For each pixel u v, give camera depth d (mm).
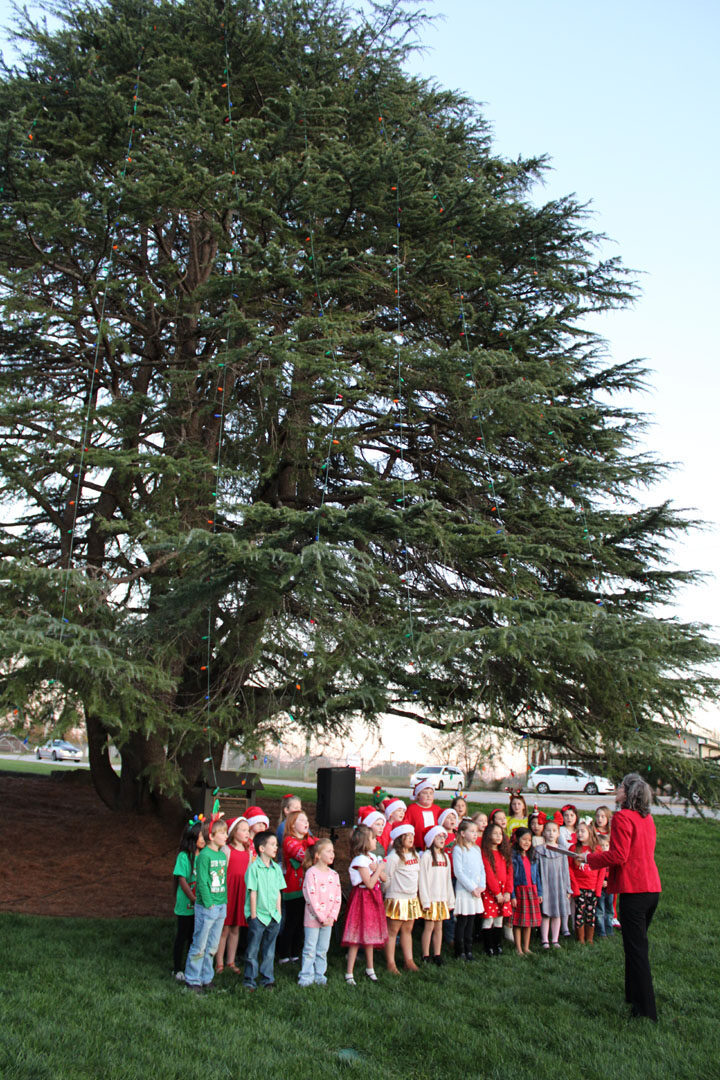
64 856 11398
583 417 12031
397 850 7172
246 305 11164
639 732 9102
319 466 11719
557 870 8359
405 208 11758
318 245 11367
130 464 9828
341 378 10180
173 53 12898
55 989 5938
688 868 14086
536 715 10273
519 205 13438
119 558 11734
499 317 12250
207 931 6273
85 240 10578
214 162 11234
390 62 14055
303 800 18672
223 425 11117
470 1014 6008
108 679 7633
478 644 8461
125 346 10703
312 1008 5926
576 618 8711
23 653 7055
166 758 9633
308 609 9383
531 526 10711
